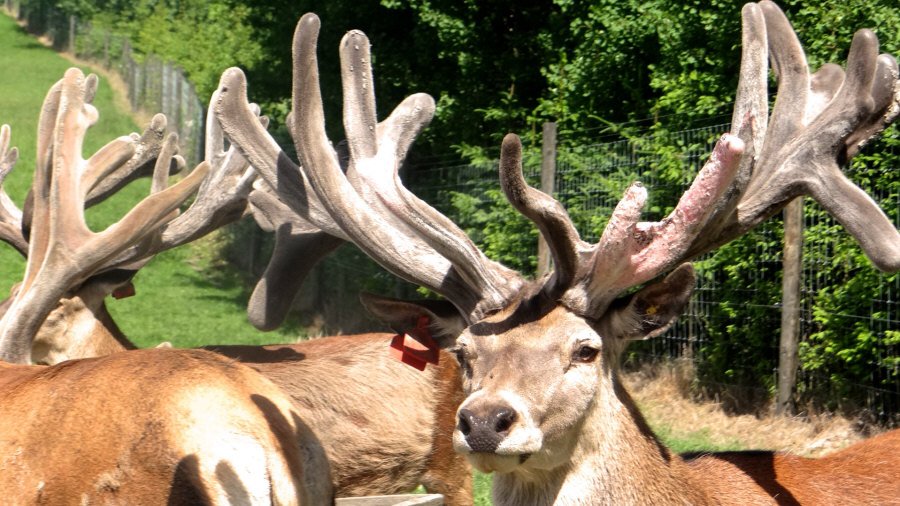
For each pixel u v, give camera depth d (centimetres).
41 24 4650
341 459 504
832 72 354
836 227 812
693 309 952
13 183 2156
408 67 1586
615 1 1225
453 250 323
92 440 306
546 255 969
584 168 1016
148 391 313
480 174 1166
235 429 310
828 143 330
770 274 892
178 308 1549
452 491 529
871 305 788
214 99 416
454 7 1484
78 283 550
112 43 3869
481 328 308
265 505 306
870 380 805
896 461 371
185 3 4028
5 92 3322
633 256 303
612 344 315
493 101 1470
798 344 845
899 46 854
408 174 1272
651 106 1218
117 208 2086
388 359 521
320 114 360
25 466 311
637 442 319
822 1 932
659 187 963
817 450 758
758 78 326
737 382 918
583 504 309
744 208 329
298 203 386
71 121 531
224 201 618
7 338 491
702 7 1133
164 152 623
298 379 504
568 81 1287
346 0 1590
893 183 771
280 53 1678
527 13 1471
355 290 1354
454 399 524
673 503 321
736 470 360
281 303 463
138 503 298
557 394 297
